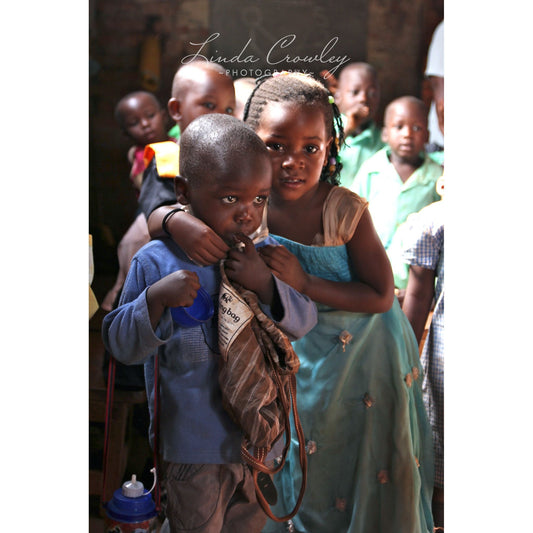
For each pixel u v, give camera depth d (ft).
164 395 4.10
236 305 3.92
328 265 4.42
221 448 4.02
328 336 4.50
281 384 3.98
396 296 4.65
